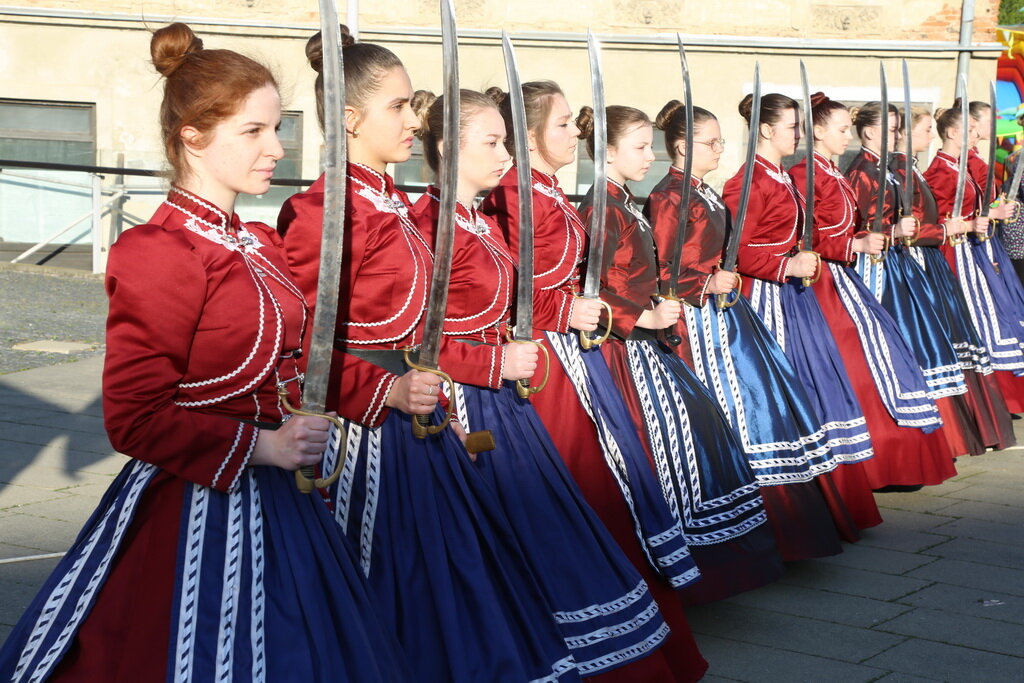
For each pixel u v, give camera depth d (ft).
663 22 46.24
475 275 9.61
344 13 44.78
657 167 45.42
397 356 8.75
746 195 13.52
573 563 9.66
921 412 16.89
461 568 8.34
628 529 10.94
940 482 17.03
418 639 8.25
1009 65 37.42
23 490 15.88
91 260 41.29
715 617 12.73
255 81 7.14
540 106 11.22
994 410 20.52
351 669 7.08
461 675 8.07
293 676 6.84
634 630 9.74
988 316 22.22
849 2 46.96
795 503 13.70
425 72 45.44
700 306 13.62
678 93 46.39
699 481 12.11
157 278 6.74
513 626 8.45
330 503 8.42
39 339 27.22
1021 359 22.45
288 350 7.43
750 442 13.64
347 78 8.71
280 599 7.03
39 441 18.45
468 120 9.84
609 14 45.93
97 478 16.56
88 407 20.90
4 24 42.80
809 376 15.58
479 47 45.39
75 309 31.76
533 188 11.14
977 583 13.93
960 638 12.21
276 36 43.55
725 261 13.75
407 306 8.70
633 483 11.00
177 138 7.16
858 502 15.62
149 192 41.65
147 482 7.07
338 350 8.67
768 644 11.96
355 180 8.73
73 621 6.97
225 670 6.78
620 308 11.87
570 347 11.16
